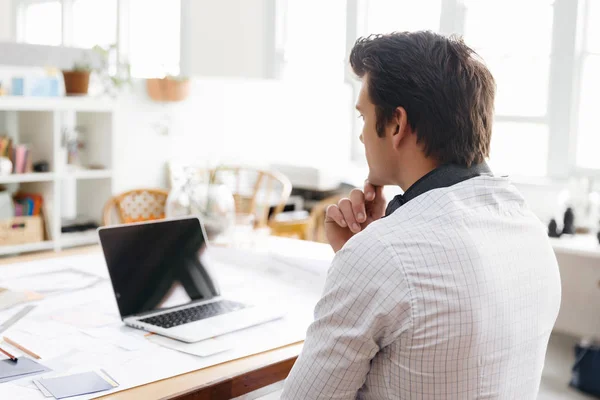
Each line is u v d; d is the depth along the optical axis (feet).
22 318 5.05
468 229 3.10
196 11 18.53
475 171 3.34
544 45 14.52
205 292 5.62
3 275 6.17
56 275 6.25
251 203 14.69
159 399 3.74
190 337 4.65
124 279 5.13
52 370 4.10
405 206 3.22
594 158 14.11
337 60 18.51
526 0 14.70
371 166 3.51
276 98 17.26
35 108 11.89
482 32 15.43
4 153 12.09
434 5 16.44
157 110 14.82
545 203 14.40
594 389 10.00
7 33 14.78
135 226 5.33
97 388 3.84
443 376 2.99
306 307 5.52
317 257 6.71
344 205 4.39
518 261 3.23
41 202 12.74
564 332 12.24
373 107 3.36
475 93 3.25
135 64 18.13
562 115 14.32
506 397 3.20
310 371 3.13
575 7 13.94
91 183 13.79
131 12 17.84
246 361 4.34
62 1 16.07
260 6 19.39
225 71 18.99
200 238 5.77
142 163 14.69
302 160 17.89
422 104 3.22
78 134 13.82
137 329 4.90
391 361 3.07
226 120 16.19
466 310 2.95
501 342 3.10
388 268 2.97
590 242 11.49
